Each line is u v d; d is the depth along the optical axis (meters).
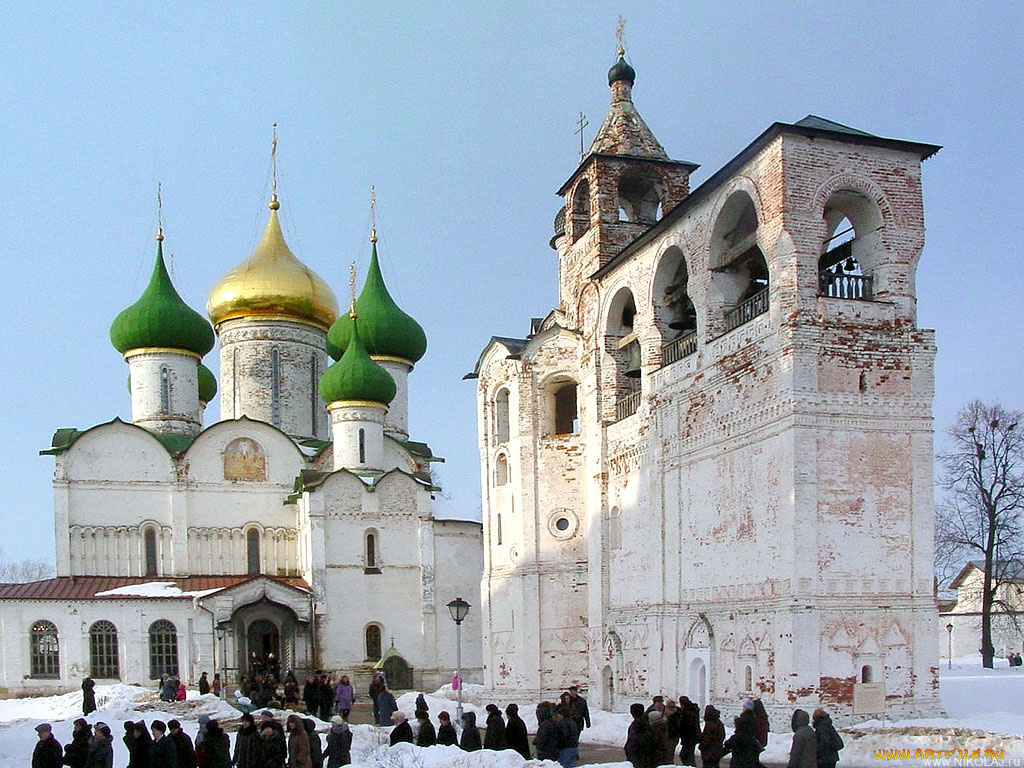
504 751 23.67
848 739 29.80
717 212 40.66
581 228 55.66
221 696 55.34
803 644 33.91
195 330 70.69
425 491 68.25
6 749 33.94
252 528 68.50
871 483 35.41
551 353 53.34
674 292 45.88
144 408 69.56
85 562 64.88
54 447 65.50
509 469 53.47
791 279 35.81
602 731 39.81
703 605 40.12
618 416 49.28
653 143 54.25
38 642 59.31
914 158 37.84
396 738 26.92
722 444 39.38
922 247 37.41
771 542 35.97
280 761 22.27
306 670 63.38
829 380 35.50
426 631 66.50
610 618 47.84
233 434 69.00
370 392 70.00
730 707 37.69
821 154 36.81
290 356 76.06
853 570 34.81
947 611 99.06
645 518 45.19
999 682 46.81
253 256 77.38
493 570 53.97
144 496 66.62
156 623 60.84
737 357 38.66
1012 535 61.25
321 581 64.88
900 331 36.53
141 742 22.69
